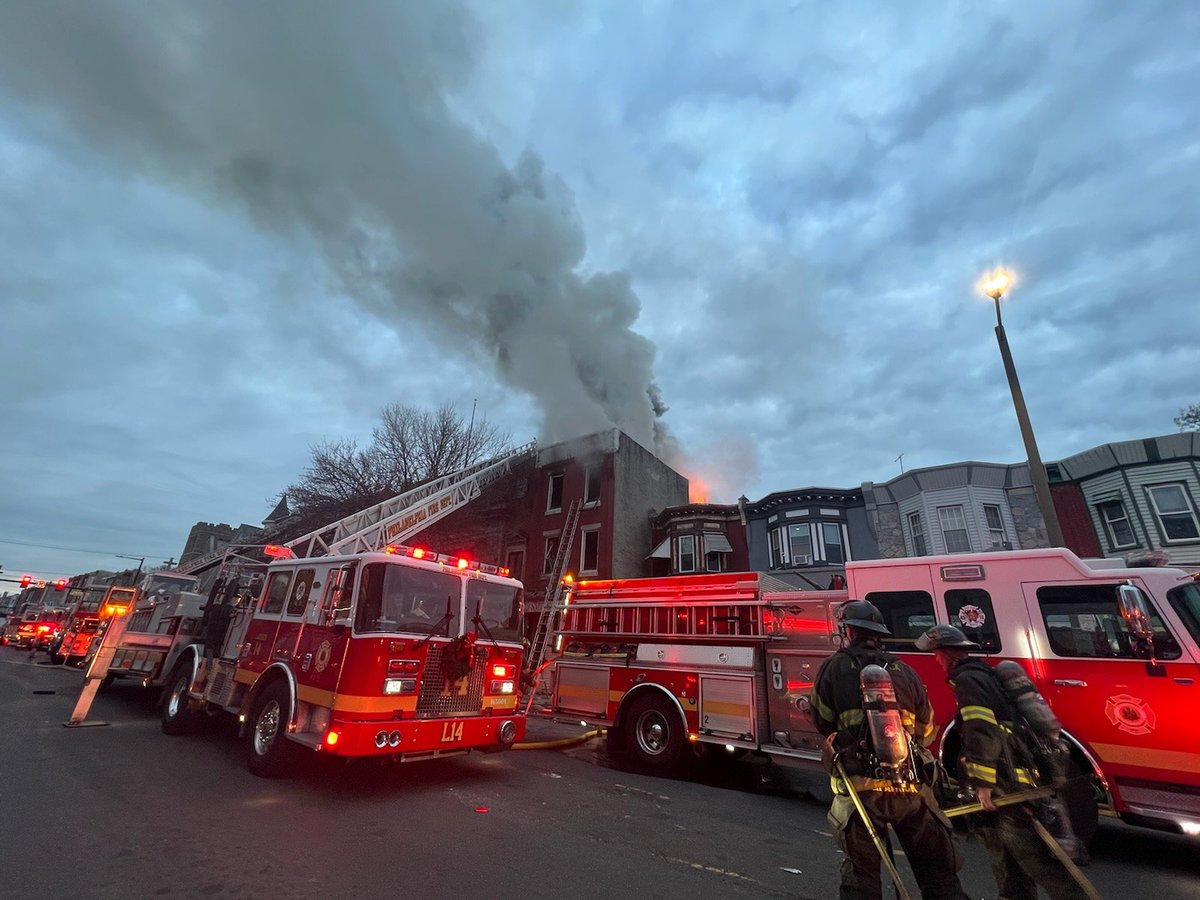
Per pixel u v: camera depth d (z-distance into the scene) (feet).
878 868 8.86
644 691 25.14
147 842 12.62
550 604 64.90
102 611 33.86
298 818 14.79
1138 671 15.99
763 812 18.54
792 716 21.13
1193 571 16.80
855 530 65.77
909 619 19.97
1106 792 15.60
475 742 19.34
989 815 9.57
